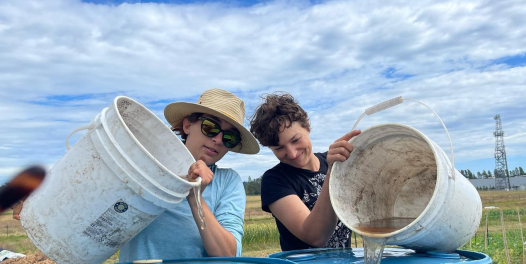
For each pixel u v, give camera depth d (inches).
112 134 29.0
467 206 31.1
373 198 38.4
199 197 32.0
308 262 32.5
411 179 39.7
